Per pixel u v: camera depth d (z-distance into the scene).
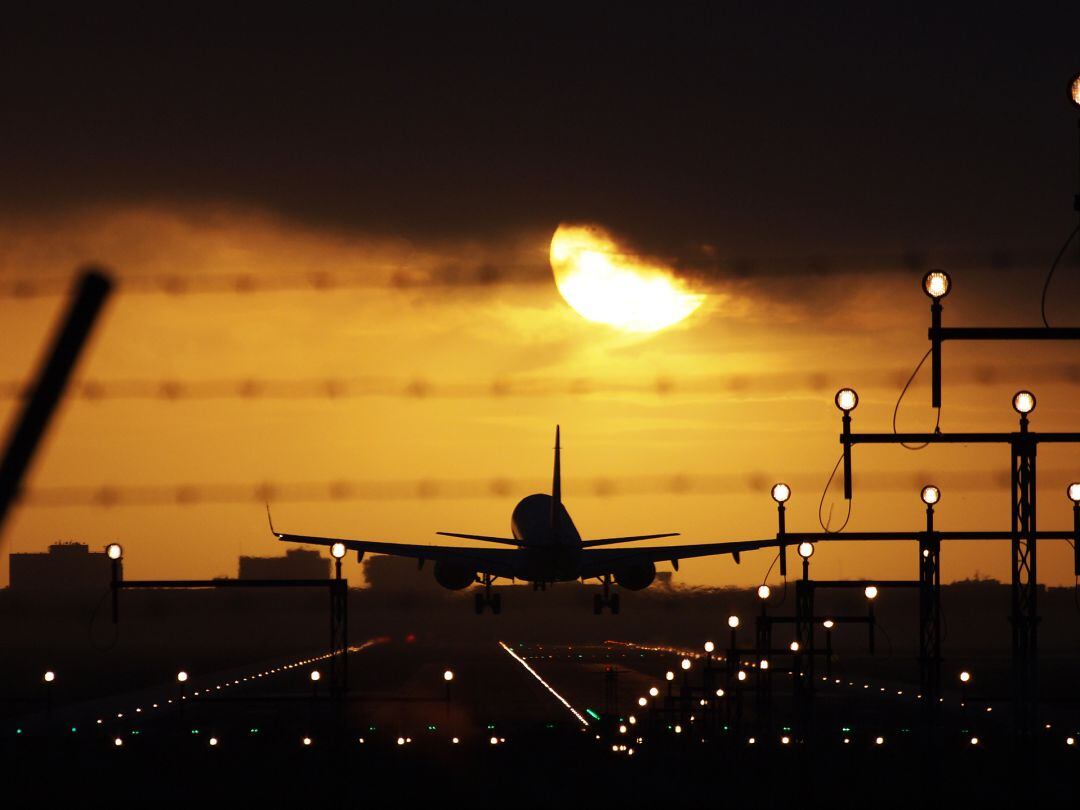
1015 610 154.00
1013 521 152.88
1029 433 150.88
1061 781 177.50
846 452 151.25
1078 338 134.75
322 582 175.75
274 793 169.25
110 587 178.00
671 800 163.38
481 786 175.62
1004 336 134.75
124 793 169.12
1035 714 153.75
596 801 162.25
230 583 178.12
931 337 135.12
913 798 163.62
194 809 155.12
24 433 19.86
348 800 163.25
